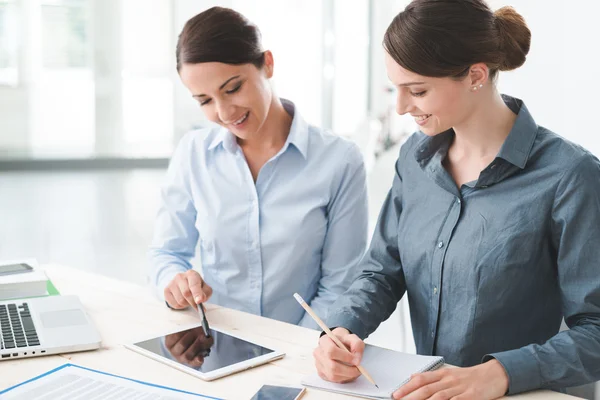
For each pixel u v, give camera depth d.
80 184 5.61
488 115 1.19
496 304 1.20
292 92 5.51
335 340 1.10
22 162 5.59
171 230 1.69
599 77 2.68
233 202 1.61
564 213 1.13
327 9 5.39
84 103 5.62
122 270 3.93
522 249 1.17
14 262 1.65
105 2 5.54
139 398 0.98
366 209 1.63
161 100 5.68
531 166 1.18
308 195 1.59
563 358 1.04
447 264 1.24
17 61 5.49
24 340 1.19
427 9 1.08
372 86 5.39
